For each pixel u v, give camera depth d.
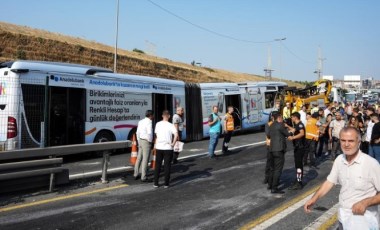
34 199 7.28
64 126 11.78
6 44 33.97
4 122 10.48
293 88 26.67
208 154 13.69
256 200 7.58
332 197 7.86
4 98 10.58
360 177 3.66
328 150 14.73
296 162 8.75
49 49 37.78
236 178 9.67
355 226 3.50
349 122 12.58
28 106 10.81
